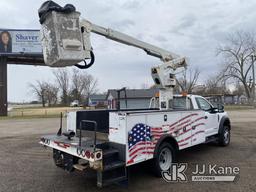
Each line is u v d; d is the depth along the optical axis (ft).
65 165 18.26
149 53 26.07
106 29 21.81
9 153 29.66
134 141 17.13
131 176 20.44
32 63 122.42
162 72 25.88
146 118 18.20
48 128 56.29
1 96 105.70
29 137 42.47
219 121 30.32
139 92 159.43
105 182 15.71
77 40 17.33
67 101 307.78
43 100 315.58
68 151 17.52
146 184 18.69
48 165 24.29
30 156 28.07
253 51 190.60
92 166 15.67
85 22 18.58
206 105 28.63
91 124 20.93
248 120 69.31
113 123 17.21
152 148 18.74
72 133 19.62
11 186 18.60
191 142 23.17
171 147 20.84
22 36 108.27
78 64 18.84
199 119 24.43
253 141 35.45
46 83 315.78
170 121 20.53
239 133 43.65
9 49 106.93
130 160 16.80
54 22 16.66
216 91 217.36
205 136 26.89
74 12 17.35
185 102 26.86
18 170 22.63
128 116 16.80
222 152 28.30
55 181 19.66
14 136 43.86
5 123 70.95
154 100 29.40
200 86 220.02
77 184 18.97
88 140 18.43
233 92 262.88
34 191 17.65
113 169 16.07
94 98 252.01
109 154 16.25
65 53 16.80
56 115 107.86
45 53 17.84
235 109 141.59
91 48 18.98
